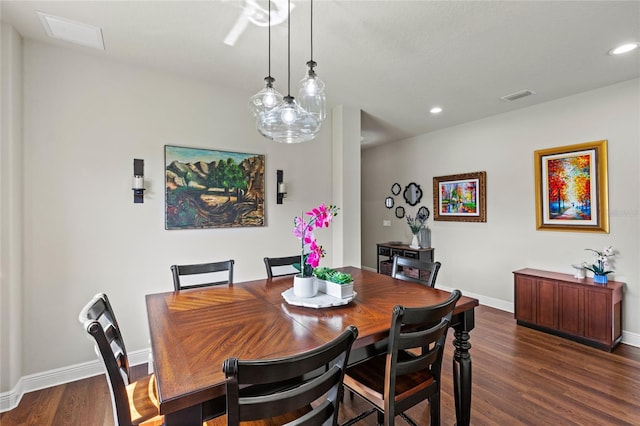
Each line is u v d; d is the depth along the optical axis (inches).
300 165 139.3
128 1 70.7
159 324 55.1
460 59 98.2
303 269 69.9
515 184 148.6
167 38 86.4
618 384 87.4
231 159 120.5
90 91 95.5
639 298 112.5
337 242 146.1
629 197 114.7
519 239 147.4
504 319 140.3
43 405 79.3
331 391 42.9
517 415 74.2
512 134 149.9
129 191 101.4
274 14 75.5
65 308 91.6
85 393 84.7
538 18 76.9
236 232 122.2
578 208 127.2
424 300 69.4
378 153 230.7
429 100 135.2
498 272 156.0
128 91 101.6
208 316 59.2
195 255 113.4
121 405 42.6
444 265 182.5
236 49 92.5
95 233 96.1
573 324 116.7
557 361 101.0
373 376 60.5
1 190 77.6
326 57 97.1
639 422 71.5
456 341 68.2
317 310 62.5
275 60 99.0
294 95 126.7
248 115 125.0
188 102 112.3
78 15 75.7
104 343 41.8
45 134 88.7
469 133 168.9
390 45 90.0
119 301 99.8
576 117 127.6
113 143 98.9
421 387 58.0
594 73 108.1
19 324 83.4
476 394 82.9
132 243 102.0
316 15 75.9
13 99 80.5
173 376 37.9
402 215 211.8
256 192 126.7
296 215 137.6
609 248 116.6
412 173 203.5
